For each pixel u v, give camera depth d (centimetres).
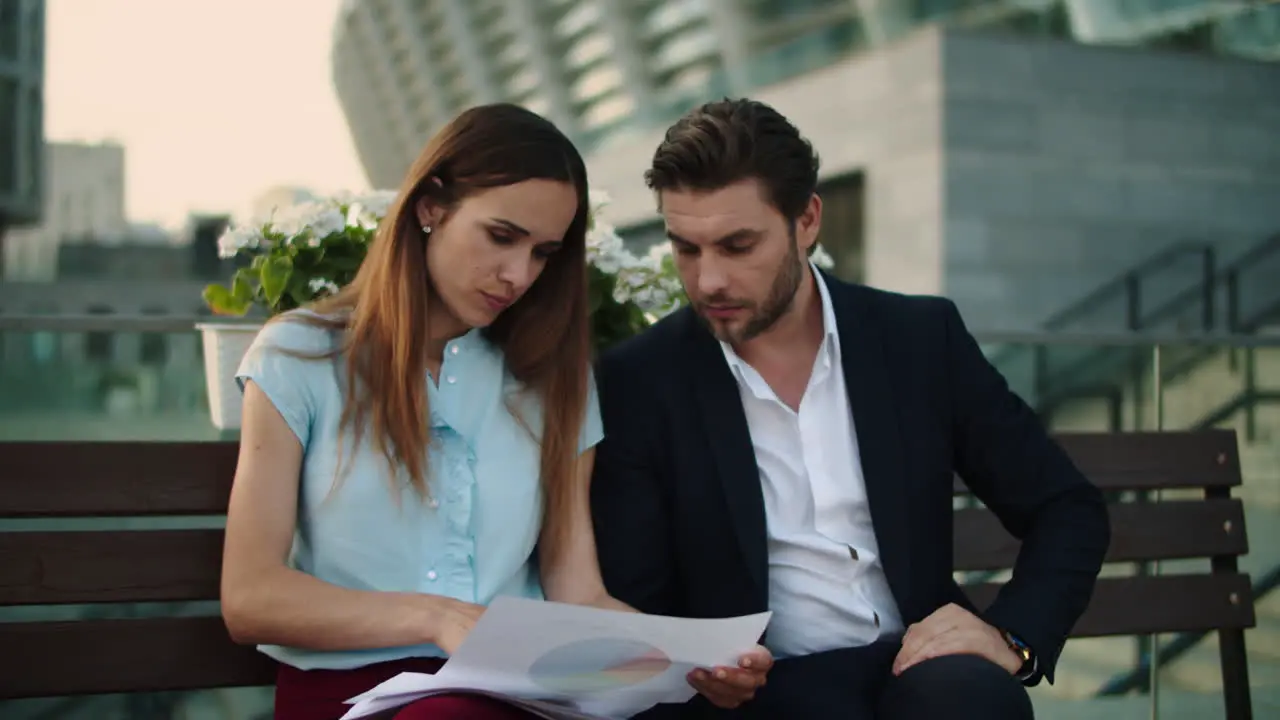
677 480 172
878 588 173
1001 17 1042
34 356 261
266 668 170
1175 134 1063
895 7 1068
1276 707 262
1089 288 1036
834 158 1104
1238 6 1078
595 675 137
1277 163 1085
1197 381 296
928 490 171
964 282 1003
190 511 169
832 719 155
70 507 164
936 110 998
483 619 125
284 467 151
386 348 155
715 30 1122
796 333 178
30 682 162
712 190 161
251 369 152
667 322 182
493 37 1352
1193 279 987
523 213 154
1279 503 287
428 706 129
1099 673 256
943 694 144
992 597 207
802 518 174
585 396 170
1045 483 174
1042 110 1023
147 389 263
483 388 165
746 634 140
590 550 170
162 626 167
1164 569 272
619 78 1191
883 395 172
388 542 153
